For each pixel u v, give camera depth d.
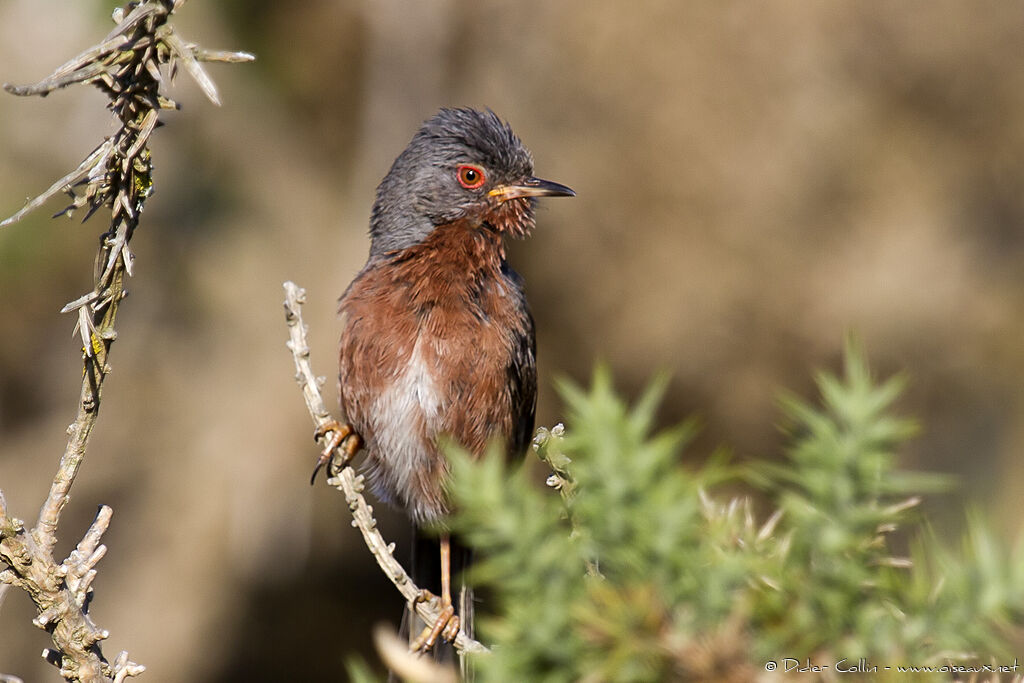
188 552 15.59
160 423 15.02
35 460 14.61
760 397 15.23
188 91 13.73
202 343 14.79
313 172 14.87
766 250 14.89
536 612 1.56
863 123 14.79
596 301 15.21
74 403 14.67
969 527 1.50
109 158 3.05
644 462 1.59
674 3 14.39
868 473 1.49
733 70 14.51
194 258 14.32
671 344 15.20
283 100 14.68
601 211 14.98
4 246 12.62
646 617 1.48
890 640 1.46
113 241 3.18
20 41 12.27
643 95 14.61
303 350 4.39
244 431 15.13
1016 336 15.24
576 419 1.63
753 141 14.62
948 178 15.06
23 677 14.91
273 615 16.34
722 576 1.52
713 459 1.61
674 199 14.82
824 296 14.92
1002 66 14.76
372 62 14.89
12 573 3.09
